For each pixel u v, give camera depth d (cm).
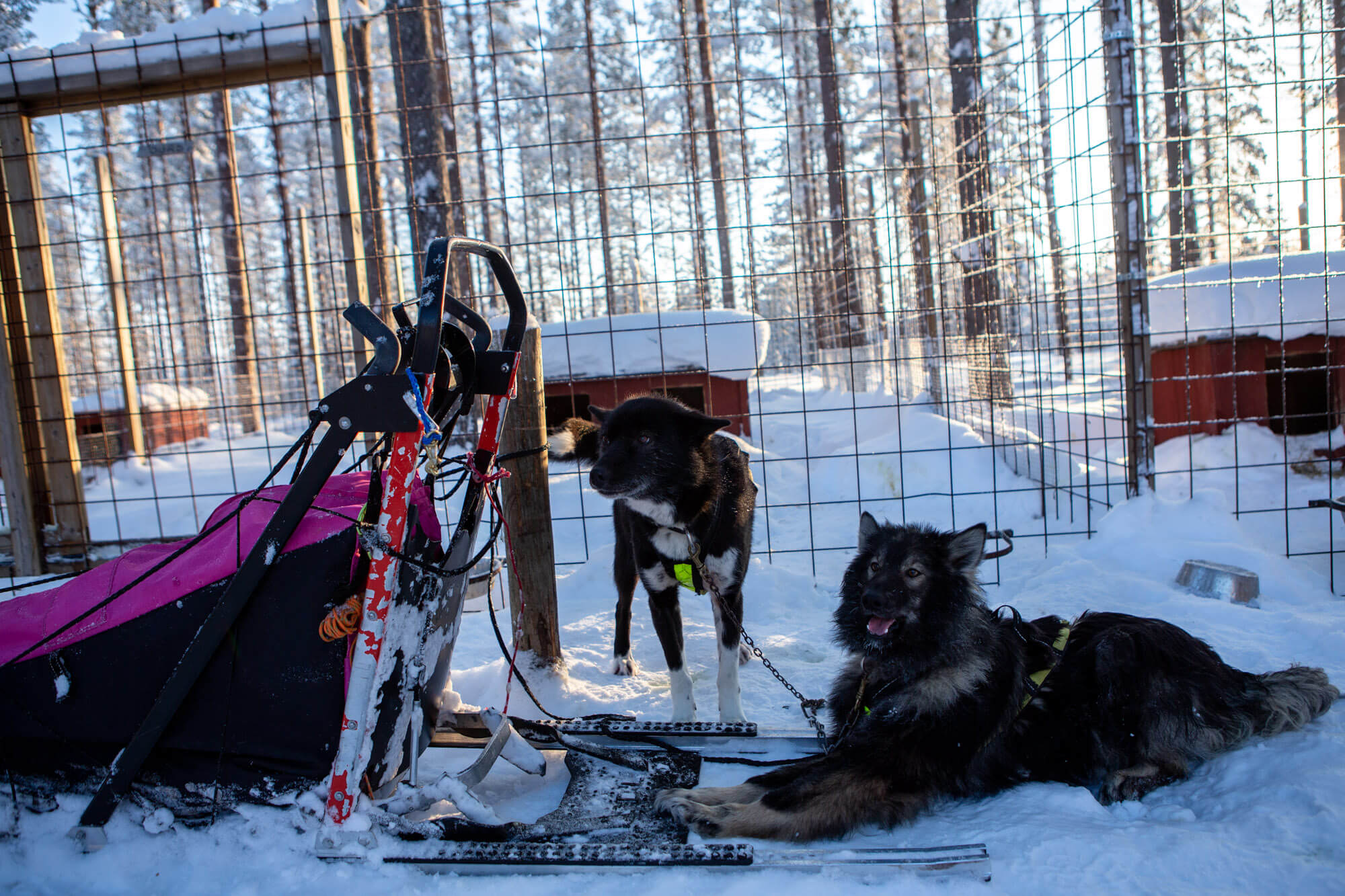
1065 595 462
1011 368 774
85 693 233
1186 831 226
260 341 2480
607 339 877
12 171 593
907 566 274
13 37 1786
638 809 258
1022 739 283
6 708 236
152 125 2320
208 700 229
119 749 239
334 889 213
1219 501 530
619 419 343
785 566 568
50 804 241
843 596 303
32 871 224
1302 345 752
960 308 688
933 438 779
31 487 620
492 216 2339
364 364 537
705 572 343
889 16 1877
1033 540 580
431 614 246
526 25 2461
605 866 217
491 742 269
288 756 232
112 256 1271
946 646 268
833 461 840
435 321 216
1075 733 284
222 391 585
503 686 363
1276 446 738
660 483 330
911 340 1070
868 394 1320
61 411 620
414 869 220
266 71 579
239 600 221
